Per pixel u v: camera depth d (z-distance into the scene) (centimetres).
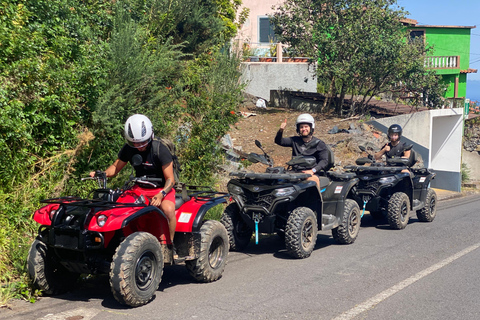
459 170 1970
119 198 546
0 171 673
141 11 1159
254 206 728
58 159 739
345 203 875
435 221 1175
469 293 580
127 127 525
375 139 1697
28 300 512
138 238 495
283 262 721
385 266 703
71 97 776
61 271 539
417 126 1736
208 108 1066
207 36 1549
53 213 512
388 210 1024
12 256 592
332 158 838
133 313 484
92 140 816
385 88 2008
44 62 746
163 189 529
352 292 575
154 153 542
